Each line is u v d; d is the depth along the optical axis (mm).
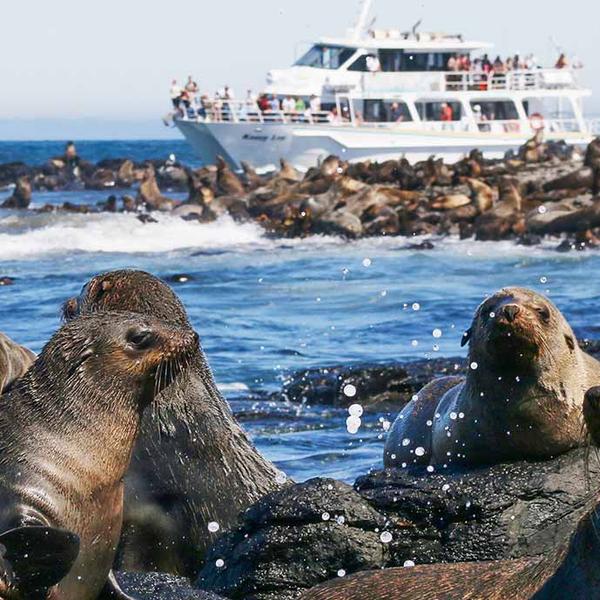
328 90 114250
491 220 68750
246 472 16500
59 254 65375
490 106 115562
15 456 12125
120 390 12594
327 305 46219
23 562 11016
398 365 29641
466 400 17188
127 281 16047
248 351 36000
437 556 15336
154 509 16094
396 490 15977
